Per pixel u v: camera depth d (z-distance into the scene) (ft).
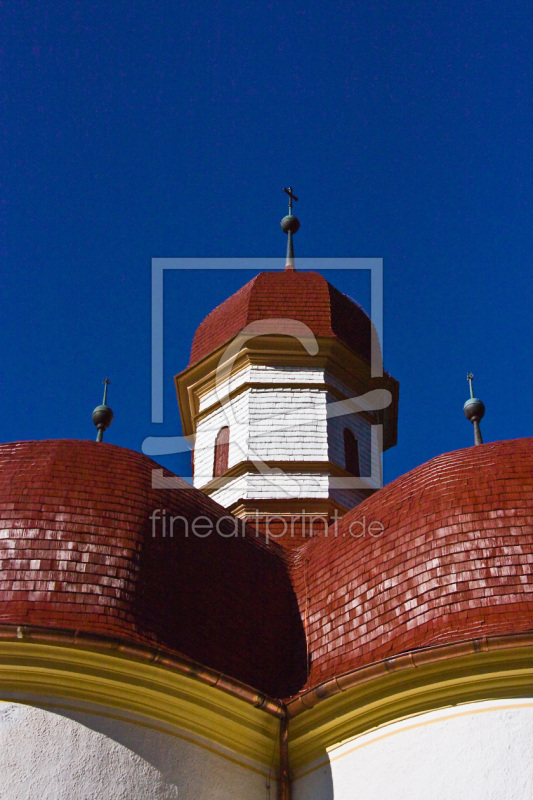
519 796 41.93
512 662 43.78
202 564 54.65
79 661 44.47
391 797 44.75
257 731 48.91
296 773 49.08
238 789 47.39
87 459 55.93
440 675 44.93
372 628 51.03
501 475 52.49
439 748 44.42
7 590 47.62
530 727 43.09
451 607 47.91
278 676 53.47
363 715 47.16
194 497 59.31
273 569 59.11
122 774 44.01
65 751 43.55
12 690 44.32
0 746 43.11
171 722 46.42
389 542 53.26
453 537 50.31
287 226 101.04
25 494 52.06
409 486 56.18
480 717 44.14
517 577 47.67
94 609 47.83
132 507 53.36
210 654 51.19
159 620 49.78
